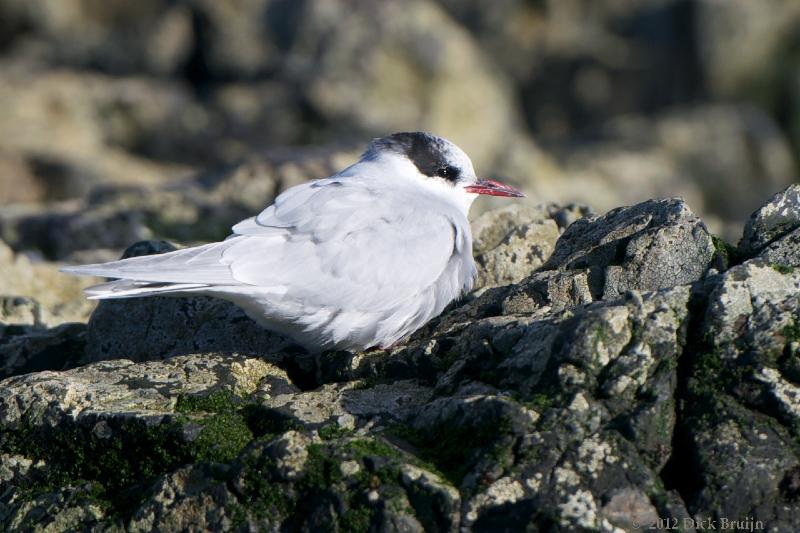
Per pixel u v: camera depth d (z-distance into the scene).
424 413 9.09
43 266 15.87
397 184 11.60
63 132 30.72
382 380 10.00
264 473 8.73
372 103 32.84
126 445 9.33
